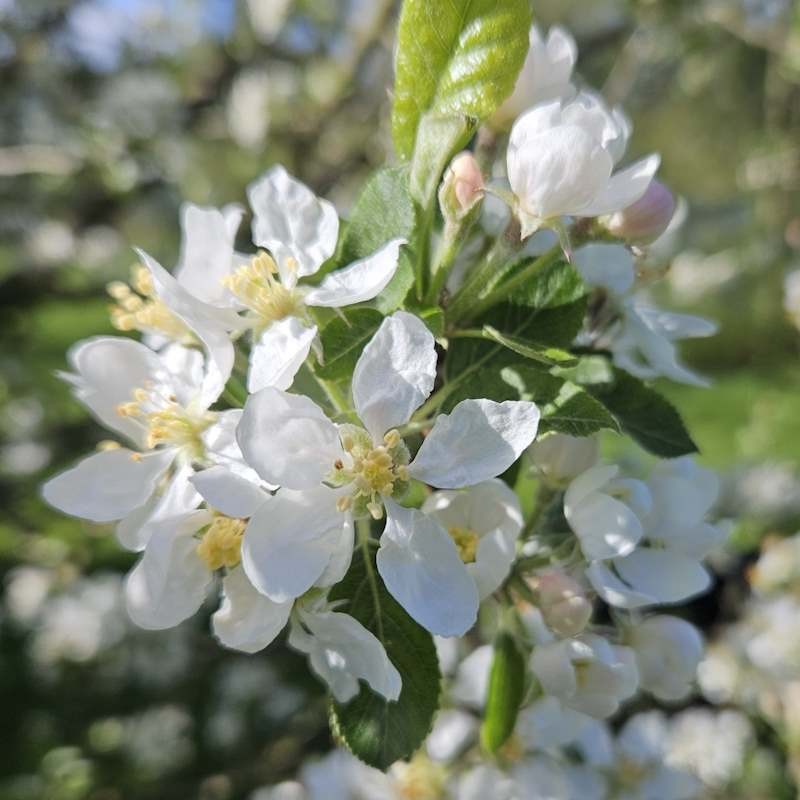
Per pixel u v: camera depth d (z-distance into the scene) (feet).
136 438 0.49
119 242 2.24
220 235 0.47
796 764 1.08
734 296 2.63
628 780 0.82
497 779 0.69
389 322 0.40
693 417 2.87
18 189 1.96
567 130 0.41
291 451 0.40
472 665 0.74
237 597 0.42
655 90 2.25
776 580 1.16
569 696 0.46
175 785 1.37
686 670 0.50
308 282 0.47
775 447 2.38
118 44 2.06
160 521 0.44
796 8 1.63
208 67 2.02
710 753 1.12
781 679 1.11
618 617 0.51
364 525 0.44
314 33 1.94
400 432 0.42
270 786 1.23
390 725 0.44
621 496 0.47
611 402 0.50
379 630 0.44
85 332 2.85
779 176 2.19
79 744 1.44
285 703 1.41
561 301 0.46
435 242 0.50
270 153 1.82
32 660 1.53
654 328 0.53
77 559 1.71
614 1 1.84
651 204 0.47
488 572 0.43
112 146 1.82
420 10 0.43
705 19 1.73
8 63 2.02
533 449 0.47
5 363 2.08
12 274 2.16
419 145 0.45
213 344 0.43
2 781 1.39
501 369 0.44
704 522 0.50
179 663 1.50
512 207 0.43
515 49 0.43
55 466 1.86
